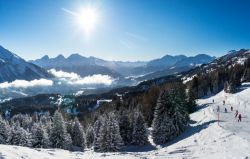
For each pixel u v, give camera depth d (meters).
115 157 28.69
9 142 58.66
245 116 55.81
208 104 87.69
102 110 125.00
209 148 31.83
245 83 138.88
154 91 92.69
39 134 60.03
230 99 93.75
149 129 74.75
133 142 60.56
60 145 61.03
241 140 32.41
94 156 28.97
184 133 54.84
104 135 54.56
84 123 116.56
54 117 62.66
